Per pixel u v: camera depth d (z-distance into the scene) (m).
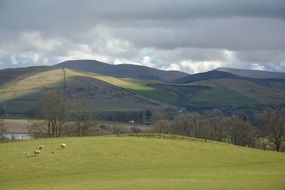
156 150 127.12
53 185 84.19
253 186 79.25
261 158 130.62
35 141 139.38
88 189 77.81
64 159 110.88
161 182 84.88
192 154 127.06
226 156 129.00
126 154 119.25
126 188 78.06
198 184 82.00
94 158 113.19
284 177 92.62
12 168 102.88
